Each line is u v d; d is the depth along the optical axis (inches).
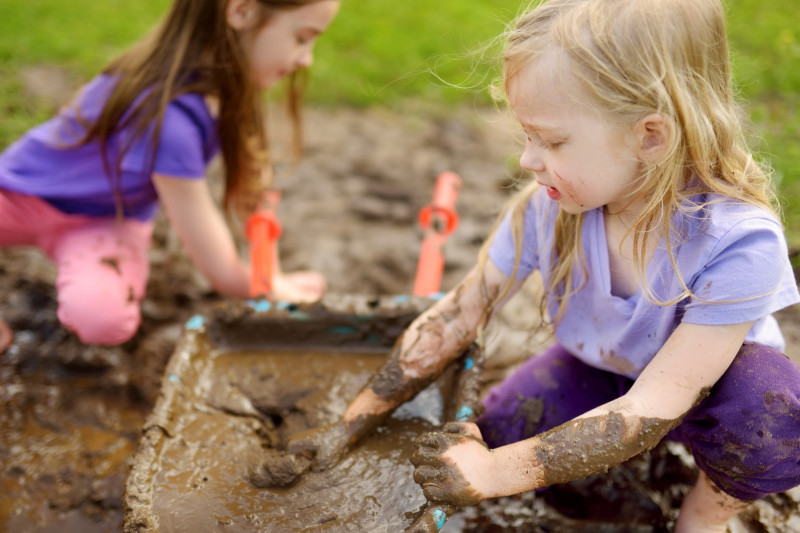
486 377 86.4
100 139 83.0
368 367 74.4
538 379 69.3
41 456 76.4
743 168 54.9
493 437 68.5
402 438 63.7
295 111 101.1
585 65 48.6
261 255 83.5
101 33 167.9
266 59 84.4
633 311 58.1
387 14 183.3
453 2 192.1
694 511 62.9
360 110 149.3
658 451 72.9
